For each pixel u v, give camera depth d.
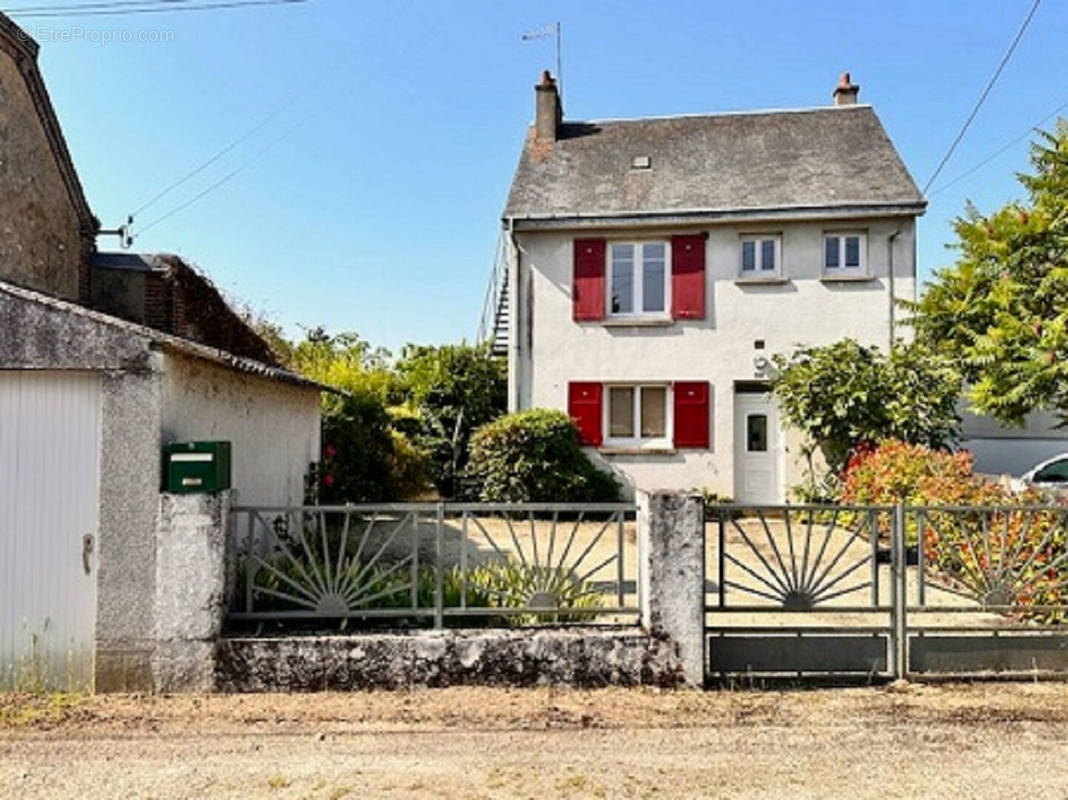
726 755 3.90
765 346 13.86
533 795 3.46
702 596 4.86
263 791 3.49
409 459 14.64
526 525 11.73
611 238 14.34
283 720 4.28
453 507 5.08
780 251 13.94
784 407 12.55
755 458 14.10
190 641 4.63
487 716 4.36
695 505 4.87
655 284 14.44
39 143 8.12
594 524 11.93
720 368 13.97
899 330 13.52
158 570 4.62
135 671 4.60
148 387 4.66
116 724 4.20
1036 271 6.77
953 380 8.12
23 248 7.82
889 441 10.80
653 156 15.43
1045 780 3.62
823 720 4.37
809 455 12.70
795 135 15.59
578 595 5.39
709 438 13.90
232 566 4.96
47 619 4.64
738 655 5.01
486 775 3.66
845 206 13.41
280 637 4.76
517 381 14.34
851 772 3.71
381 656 4.73
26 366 4.61
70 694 4.57
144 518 4.64
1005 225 6.81
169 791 3.48
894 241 13.64
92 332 4.64
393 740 4.05
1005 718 4.41
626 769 3.73
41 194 8.16
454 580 5.70
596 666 4.80
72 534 4.65
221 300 9.94
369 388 14.84
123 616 4.61
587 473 13.20
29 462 4.66
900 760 3.85
